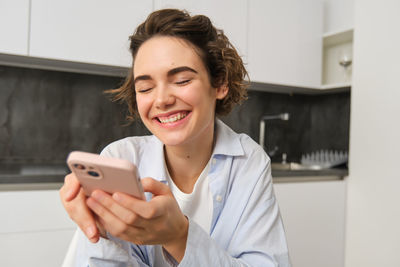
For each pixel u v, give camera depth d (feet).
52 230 4.87
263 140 8.44
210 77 2.27
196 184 2.61
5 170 5.30
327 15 8.48
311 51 7.66
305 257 6.60
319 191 6.75
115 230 1.62
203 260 1.87
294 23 7.43
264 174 2.67
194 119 2.16
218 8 6.59
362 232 6.64
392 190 6.07
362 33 6.65
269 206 2.57
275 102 8.76
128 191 1.49
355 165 6.83
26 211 4.72
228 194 2.67
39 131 6.51
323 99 8.84
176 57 2.09
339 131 8.33
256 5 6.99
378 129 6.34
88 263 1.99
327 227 6.84
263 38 7.07
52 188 5.01
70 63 5.98
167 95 2.08
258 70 7.02
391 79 6.09
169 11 2.35
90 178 1.49
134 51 2.42
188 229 1.84
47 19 5.29
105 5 5.69
